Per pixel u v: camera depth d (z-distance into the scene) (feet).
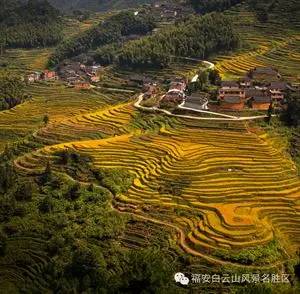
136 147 528.63
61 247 391.86
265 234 386.32
